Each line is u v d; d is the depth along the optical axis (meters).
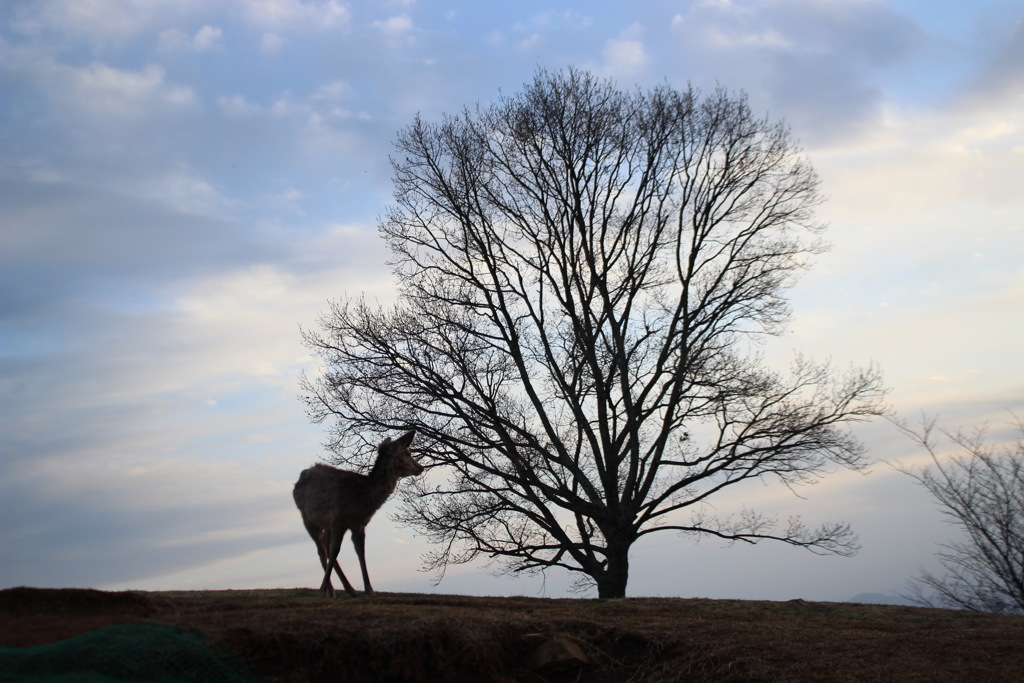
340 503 12.46
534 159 22.39
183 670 7.99
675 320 21.67
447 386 20.84
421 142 22.66
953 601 16.58
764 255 21.64
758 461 19.91
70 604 9.80
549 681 10.02
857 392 20.12
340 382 20.77
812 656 10.48
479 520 20.78
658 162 22.11
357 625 9.61
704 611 13.55
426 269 22.91
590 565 20.67
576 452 22.81
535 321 22.66
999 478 15.99
